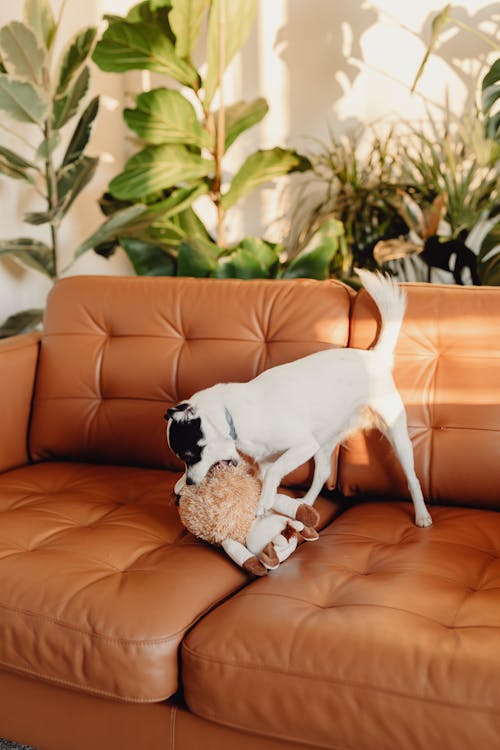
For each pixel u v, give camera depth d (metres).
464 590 1.45
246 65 3.36
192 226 3.33
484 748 1.16
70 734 1.52
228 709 1.32
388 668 1.23
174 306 2.19
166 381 2.15
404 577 1.48
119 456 2.19
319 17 3.21
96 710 1.48
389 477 1.92
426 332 1.93
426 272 3.05
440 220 2.84
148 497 1.95
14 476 2.10
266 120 3.38
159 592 1.46
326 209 3.21
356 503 2.01
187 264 2.94
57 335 2.29
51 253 3.07
